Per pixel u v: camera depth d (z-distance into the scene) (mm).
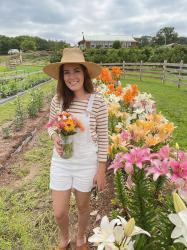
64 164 2859
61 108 2865
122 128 4109
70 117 2676
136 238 2004
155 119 3871
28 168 5324
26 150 6246
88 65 2748
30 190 4512
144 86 18078
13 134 7336
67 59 2701
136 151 2387
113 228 1690
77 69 2738
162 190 3654
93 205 4027
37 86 20125
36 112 9734
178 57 28188
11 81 21609
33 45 95562
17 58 66562
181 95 14031
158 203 3350
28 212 3939
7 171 5152
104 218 1727
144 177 2641
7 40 109000
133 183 2717
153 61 30375
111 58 32375
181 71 17203
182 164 2045
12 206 4090
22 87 17375
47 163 5531
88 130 2779
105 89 6922
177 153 2275
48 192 4422
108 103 4988
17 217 3762
